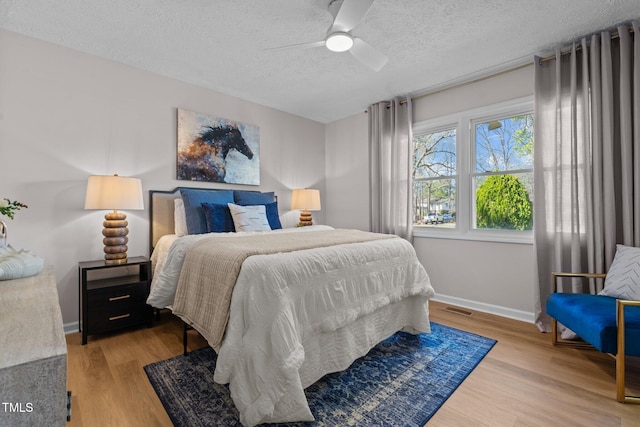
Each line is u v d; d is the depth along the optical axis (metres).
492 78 2.96
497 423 1.38
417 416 1.43
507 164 2.96
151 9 1.99
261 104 3.79
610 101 2.19
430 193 3.54
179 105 3.08
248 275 1.44
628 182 2.12
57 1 1.90
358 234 2.49
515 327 2.56
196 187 3.21
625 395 1.56
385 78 3.07
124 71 2.73
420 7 1.98
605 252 2.22
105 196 2.31
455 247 3.23
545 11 2.03
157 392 1.60
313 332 1.54
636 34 2.09
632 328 1.53
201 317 1.64
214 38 2.34
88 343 2.21
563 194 2.46
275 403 1.29
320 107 3.93
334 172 4.47
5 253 1.60
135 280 2.53
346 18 1.80
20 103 2.25
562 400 1.55
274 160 3.94
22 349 0.68
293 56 2.63
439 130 3.43
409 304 2.32
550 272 2.55
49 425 0.65
